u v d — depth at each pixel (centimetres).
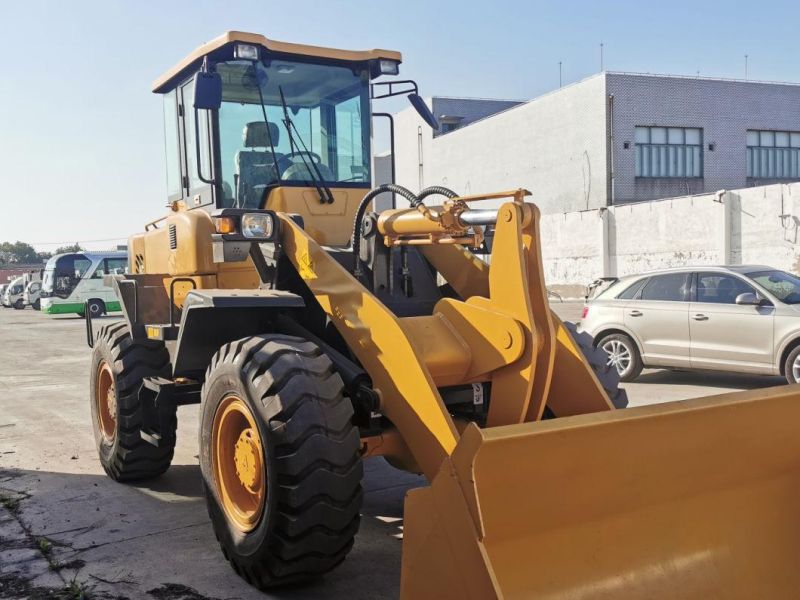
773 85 3503
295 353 373
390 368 376
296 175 537
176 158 609
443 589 249
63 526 482
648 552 288
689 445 288
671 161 3375
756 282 896
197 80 463
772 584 310
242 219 429
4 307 4288
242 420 398
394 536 455
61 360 1484
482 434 240
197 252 528
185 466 636
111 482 586
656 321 959
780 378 996
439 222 408
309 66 548
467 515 241
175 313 572
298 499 346
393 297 457
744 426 300
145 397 547
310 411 354
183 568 411
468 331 394
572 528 274
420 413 360
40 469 628
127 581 394
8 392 1074
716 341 905
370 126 570
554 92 3494
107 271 2872
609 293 1028
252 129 530
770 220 2267
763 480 319
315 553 355
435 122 574
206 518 495
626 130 3294
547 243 3103
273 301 402
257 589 381
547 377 376
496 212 387
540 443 250
